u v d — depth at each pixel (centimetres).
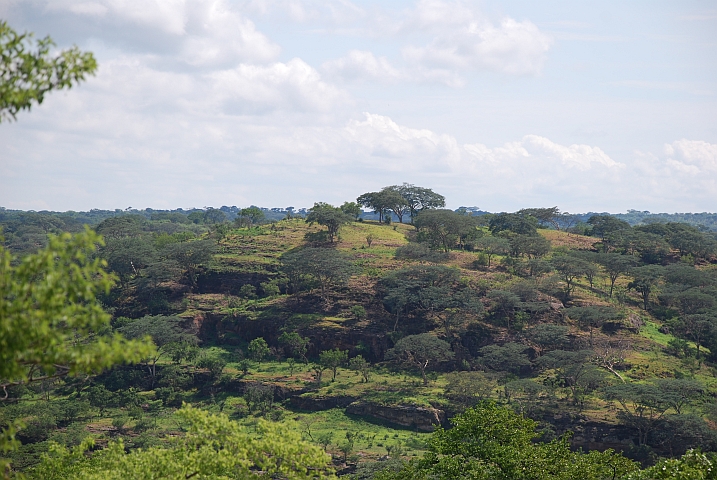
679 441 8300
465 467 3788
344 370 11288
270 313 12550
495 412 4119
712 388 9800
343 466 7794
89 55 2045
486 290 12800
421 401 9612
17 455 7744
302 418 9719
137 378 11000
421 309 12481
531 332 11444
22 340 1842
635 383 9069
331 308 12550
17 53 1975
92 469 3325
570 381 9894
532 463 3647
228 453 2806
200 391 10788
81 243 1917
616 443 8462
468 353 11538
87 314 1997
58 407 9575
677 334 12462
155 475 2789
